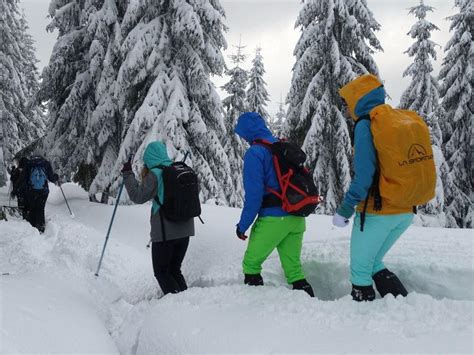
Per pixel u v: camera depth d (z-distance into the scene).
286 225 3.71
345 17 12.12
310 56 12.58
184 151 9.84
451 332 2.41
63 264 5.12
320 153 12.46
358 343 2.39
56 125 12.66
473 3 16.88
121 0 11.38
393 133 2.99
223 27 10.82
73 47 12.23
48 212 9.77
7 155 21.12
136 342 3.35
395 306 2.92
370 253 3.32
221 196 11.59
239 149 20.75
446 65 17.94
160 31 10.21
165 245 4.21
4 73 21.19
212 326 2.95
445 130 17.98
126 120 11.07
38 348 2.50
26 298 3.24
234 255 5.25
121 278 5.01
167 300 3.71
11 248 5.71
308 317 2.90
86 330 3.12
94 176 12.35
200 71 10.29
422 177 3.02
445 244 4.80
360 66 12.38
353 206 3.28
